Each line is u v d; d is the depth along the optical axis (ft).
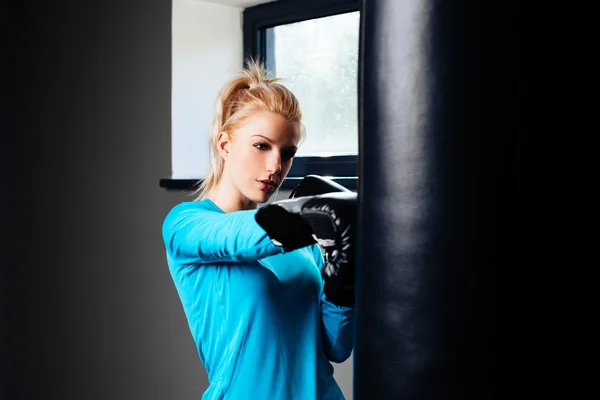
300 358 3.71
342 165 6.93
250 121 3.83
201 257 3.37
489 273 2.15
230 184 3.96
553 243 2.15
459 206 2.18
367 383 2.44
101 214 8.45
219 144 3.98
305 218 2.74
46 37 9.14
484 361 2.16
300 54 7.62
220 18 7.84
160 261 7.72
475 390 2.17
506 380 2.14
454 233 2.19
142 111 7.86
